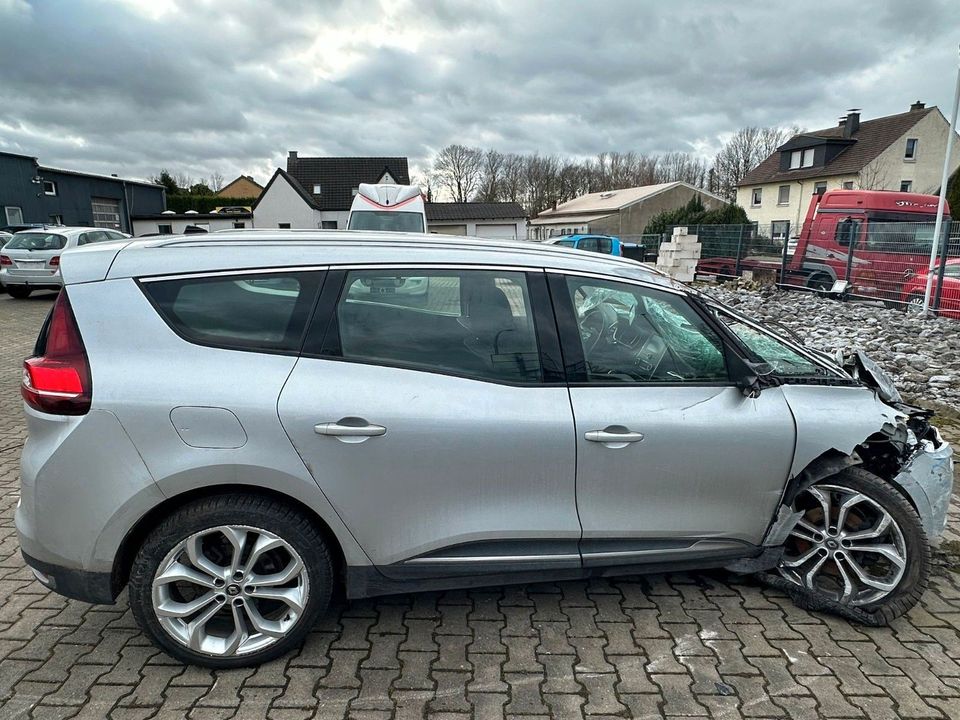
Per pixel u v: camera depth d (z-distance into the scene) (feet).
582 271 8.87
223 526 7.65
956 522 12.42
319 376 7.73
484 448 7.97
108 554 7.54
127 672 7.98
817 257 53.06
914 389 22.40
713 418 8.59
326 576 8.09
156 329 7.60
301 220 137.28
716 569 10.12
